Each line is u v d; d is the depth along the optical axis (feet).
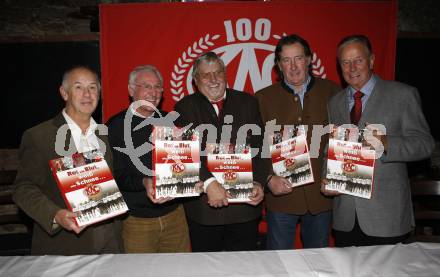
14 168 10.18
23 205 5.11
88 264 4.17
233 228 6.89
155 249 6.65
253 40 9.10
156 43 9.07
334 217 6.54
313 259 4.22
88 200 4.89
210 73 6.45
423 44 9.91
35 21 10.10
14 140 10.11
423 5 10.31
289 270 3.98
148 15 9.02
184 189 5.52
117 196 4.99
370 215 5.96
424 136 5.73
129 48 9.06
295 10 9.01
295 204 7.09
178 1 9.53
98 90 5.56
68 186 4.85
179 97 9.19
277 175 6.54
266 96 7.34
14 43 9.81
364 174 5.64
